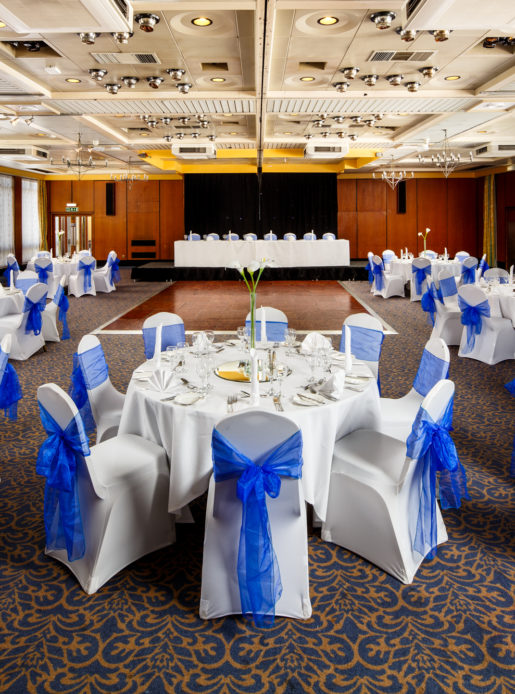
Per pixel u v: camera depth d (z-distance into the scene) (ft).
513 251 57.36
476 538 9.00
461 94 27.48
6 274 38.17
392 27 18.92
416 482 8.14
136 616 7.17
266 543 6.59
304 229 62.28
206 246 50.55
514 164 53.78
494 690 5.97
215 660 6.41
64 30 16.05
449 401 8.08
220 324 27.84
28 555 8.57
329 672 6.23
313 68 23.80
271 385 9.55
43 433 13.69
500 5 14.20
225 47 20.86
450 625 6.97
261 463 6.60
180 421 8.27
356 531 8.43
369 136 42.57
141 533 8.33
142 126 38.11
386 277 38.17
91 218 65.51
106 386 11.44
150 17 17.21
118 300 37.58
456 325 23.59
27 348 21.03
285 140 42.91
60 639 6.75
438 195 63.31
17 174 58.18
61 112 30.83
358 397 9.18
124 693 5.94
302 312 31.99
